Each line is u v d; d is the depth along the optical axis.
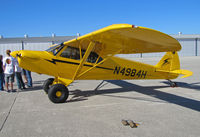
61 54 4.78
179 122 3.12
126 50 5.15
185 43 37.62
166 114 3.55
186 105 4.20
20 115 3.48
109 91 5.86
